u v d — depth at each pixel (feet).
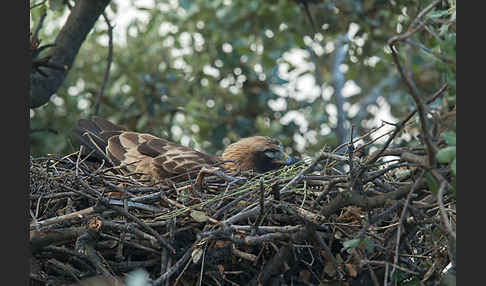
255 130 61.77
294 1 54.03
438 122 25.90
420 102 23.29
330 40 61.57
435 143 25.73
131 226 29.43
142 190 34.19
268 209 30.48
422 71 55.72
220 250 30.96
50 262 30.53
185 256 29.12
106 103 60.80
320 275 32.35
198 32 63.72
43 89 44.73
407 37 23.31
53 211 32.83
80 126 46.75
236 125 61.67
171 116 61.11
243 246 31.65
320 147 60.23
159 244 29.78
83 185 31.83
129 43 60.95
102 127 46.65
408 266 30.78
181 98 61.05
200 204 31.04
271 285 31.55
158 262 31.22
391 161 29.43
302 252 31.89
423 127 23.71
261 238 28.71
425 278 29.07
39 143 56.80
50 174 34.83
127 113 59.82
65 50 45.27
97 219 28.86
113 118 59.98
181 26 62.13
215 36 60.80
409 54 34.99
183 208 30.96
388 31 54.34
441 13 26.96
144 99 60.29
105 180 33.47
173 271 28.71
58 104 61.31
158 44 60.54
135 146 45.03
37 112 59.67
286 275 32.30
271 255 31.86
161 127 60.08
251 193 32.24
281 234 29.32
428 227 30.27
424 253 31.40
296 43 58.70
